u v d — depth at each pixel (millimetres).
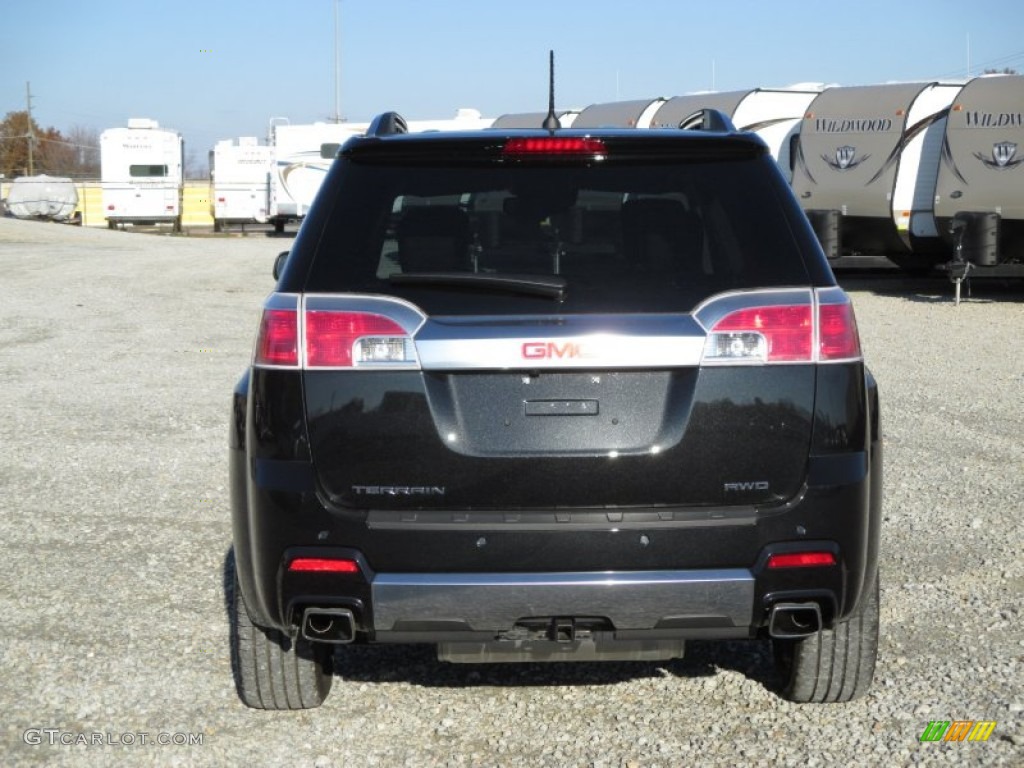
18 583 5715
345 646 5016
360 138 3902
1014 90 17688
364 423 3562
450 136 3855
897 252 20609
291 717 4305
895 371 11828
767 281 3633
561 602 3510
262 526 3627
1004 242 17922
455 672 4730
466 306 3594
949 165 18453
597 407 3547
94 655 4848
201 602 5461
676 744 4062
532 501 3549
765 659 4812
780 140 23219
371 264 3684
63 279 22562
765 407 3555
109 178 46469
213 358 12961
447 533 3518
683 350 3539
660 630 3568
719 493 3564
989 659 4723
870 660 4145
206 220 51562
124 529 6617
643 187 3785
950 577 5703
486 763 3943
